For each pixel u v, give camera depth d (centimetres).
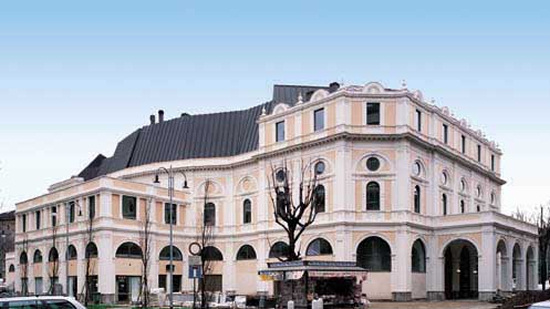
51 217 6869
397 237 5522
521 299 4131
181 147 7469
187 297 5378
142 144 7975
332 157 5716
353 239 5528
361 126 5666
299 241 5881
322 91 5953
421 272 5747
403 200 5575
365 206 5594
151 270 6353
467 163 6662
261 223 6353
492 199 7638
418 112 5925
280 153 6219
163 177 7112
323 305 4250
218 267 6756
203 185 6975
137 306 5069
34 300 2152
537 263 6800
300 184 5347
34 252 7162
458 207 6475
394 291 5459
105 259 5981
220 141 7269
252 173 6650
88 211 6281
